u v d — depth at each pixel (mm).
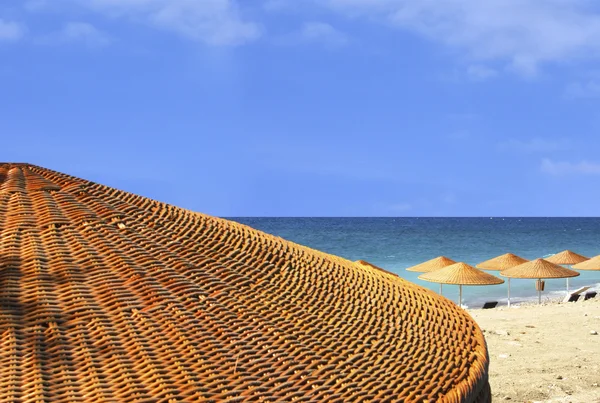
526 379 7742
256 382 1776
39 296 1956
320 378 1866
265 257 2582
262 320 2111
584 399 6934
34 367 1693
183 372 1762
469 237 72812
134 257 2273
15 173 2777
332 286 2545
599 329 11156
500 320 12500
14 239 2232
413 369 2039
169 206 2840
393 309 2508
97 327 1878
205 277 2271
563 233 85312
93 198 2660
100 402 1604
